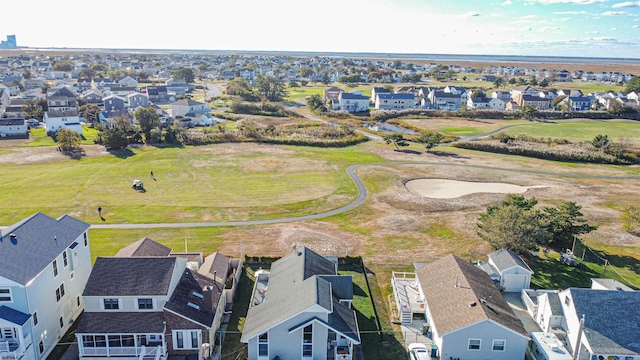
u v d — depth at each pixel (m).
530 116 162.12
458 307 36.16
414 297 42.75
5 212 64.00
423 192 78.62
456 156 105.38
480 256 53.59
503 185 83.50
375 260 52.38
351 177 86.06
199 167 90.19
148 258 36.44
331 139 116.56
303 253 43.34
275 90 193.00
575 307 35.69
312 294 33.78
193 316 34.31
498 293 40.25
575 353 30.19
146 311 34.31
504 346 33.97
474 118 160.75
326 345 33.38
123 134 103.44
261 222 63.44
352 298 39.12
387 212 68.19
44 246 35.69
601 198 76.88
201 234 58.72
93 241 55.34
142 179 81.44
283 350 33.47
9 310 31.42
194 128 125.06
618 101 173.38
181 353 34.44
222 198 72.88
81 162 91.12
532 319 40.91
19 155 94.56
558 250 55.47
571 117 164.12
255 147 108.06
